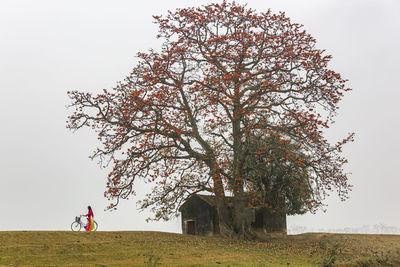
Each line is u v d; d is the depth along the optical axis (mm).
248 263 19547
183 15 31406
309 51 29969
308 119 27875
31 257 18453
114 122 29125
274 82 30375
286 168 31203
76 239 23938
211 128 31703
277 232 37781
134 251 21750
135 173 29266
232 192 31375
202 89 30641
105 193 28875
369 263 22000
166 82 31781
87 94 29234
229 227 32250
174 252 22531
